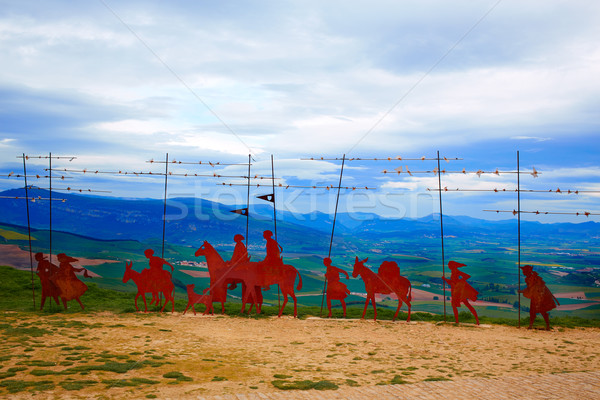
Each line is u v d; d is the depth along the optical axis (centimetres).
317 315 2177
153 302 2277
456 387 1053
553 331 1928
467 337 1756
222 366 1205
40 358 1202
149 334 1611
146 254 2125
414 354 1447
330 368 1234
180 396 935
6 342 1373
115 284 4372
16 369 1077
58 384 978
